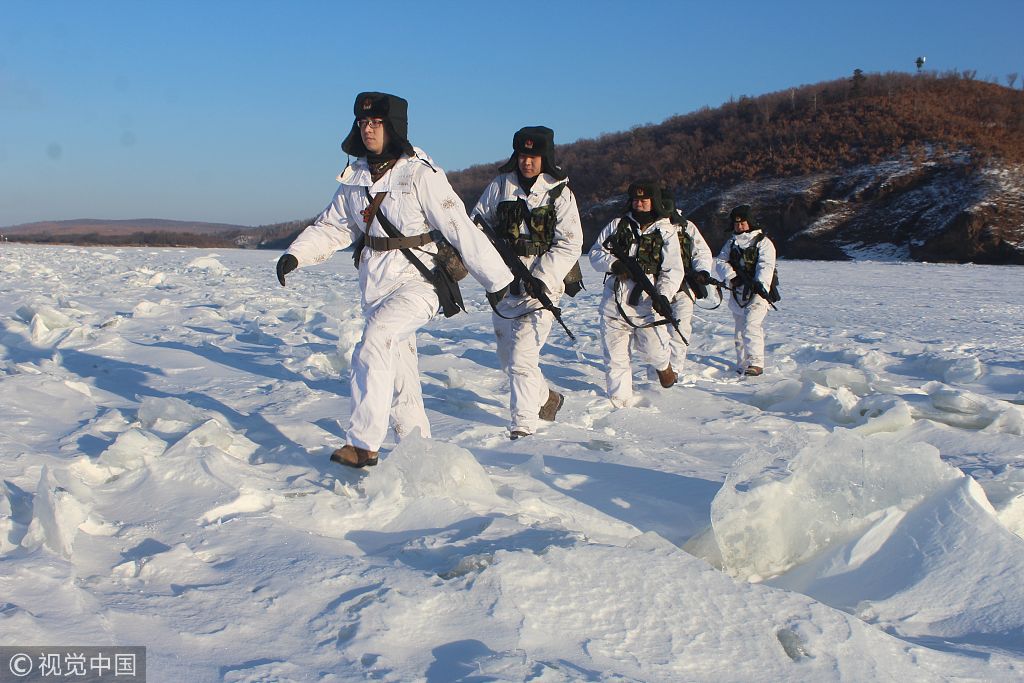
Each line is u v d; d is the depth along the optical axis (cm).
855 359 920
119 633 237
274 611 259
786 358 938
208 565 293
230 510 345
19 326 877
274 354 816
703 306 1459
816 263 3478
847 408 642
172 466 387
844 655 248
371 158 436
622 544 346
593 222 5303
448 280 441
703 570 284
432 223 434
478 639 246
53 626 234
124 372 695
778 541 328
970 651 258
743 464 353
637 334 691
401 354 451
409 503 356
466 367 813
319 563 292
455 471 369
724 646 250
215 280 1775
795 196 4484
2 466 378
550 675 221
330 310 1201
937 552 304
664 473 450
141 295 1375
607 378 679
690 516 385
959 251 3831
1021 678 243
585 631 254
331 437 499
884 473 332
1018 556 295
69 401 559
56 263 2167
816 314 1401
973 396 621
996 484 385
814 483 335
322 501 361
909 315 1389
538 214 562
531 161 562
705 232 4628
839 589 310
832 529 328
